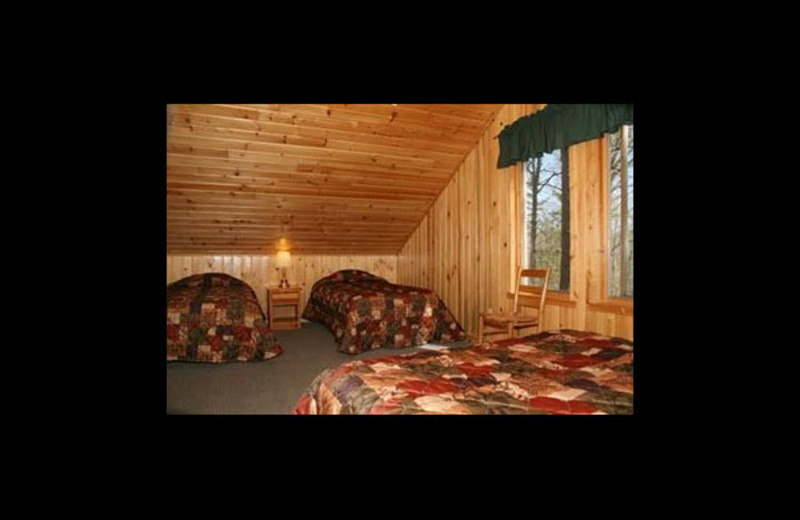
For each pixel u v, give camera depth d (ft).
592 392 3.83
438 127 12.41
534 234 11.52
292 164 12.52
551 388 3.94
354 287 14.30
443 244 15.44
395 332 12.41
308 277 17.67
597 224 9.16
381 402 3.56
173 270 15.56
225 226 14.61
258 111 10.43
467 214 13.99
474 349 5.54
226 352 10.64
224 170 12.16
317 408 4.30
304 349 12.21
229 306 10.89
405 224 17.07
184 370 9.91
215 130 10.74
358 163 13.12
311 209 14.76
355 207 15.24
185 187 12.48
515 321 9.96
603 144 9.03
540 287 10.23
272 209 14.28
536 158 11.27
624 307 8.46
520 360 4.98
